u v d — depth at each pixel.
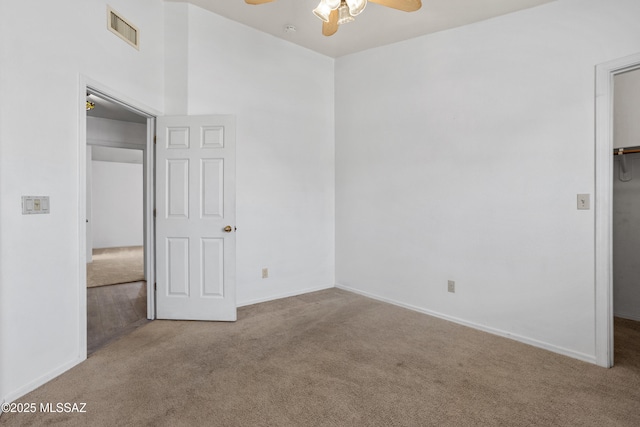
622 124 3.27
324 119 4.43
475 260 3.21
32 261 2.11
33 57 2.09
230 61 3.61
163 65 3.36
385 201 3.96
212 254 3.30
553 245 2.74
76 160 2.40
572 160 2.64
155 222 3.38
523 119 2.90
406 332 3.08
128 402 1.98
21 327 2.04
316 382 2.21
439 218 3.48
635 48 2.36
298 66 4.16
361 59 4.19
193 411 1.90
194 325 3.22
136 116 5.14
